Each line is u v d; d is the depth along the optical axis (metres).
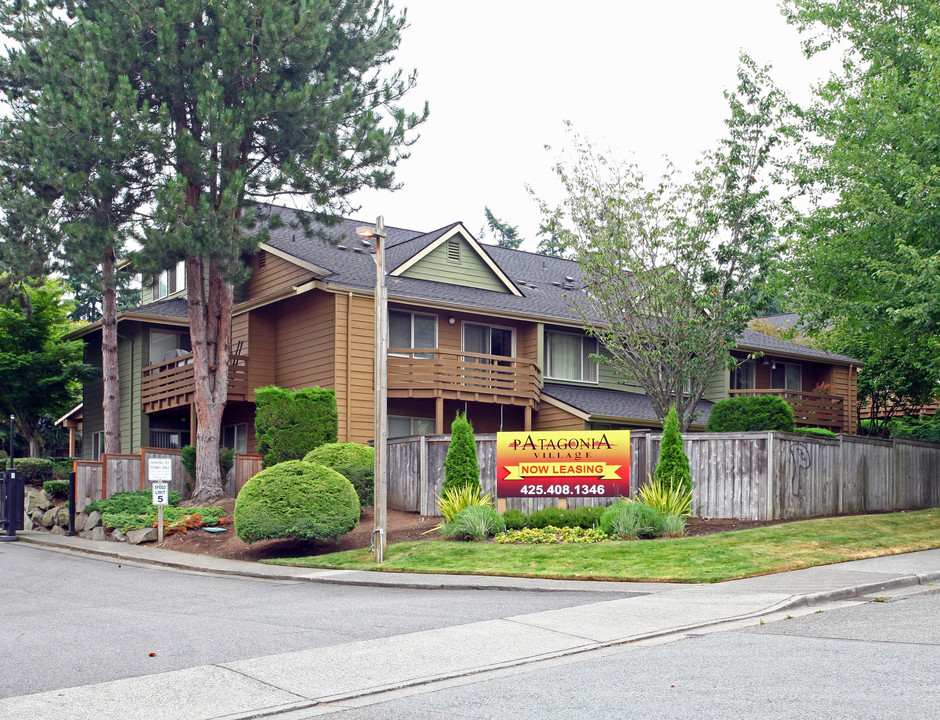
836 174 23.30
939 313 18.70
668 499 18.27
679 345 21.78
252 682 8.43
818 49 25.48
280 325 29.45
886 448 21.45
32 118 23.30
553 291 33.97
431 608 12.07
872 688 7.43
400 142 24.33
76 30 21.59
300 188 23.19
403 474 22.08
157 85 22.75
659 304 21.92
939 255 17.94
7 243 24.47
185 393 28.33
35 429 33.91
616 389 32.44
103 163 22.28
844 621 10.38
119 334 33.22
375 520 16.77
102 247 22.27
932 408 39.19
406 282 28.80
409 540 18.48
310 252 29.38
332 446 22.36
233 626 11.15
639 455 19.69
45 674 8.84
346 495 18.59
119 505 22.84
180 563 17.83
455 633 10.30
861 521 18.11
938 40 20.45
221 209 21.88
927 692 7.26
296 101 22.48
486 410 29.59
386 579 14.88
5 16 25.27
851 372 36.81
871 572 13.40
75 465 23.48
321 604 12.77
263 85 23.11
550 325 30.70
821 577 13.14
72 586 15.32
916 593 12.19
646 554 15.37
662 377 22.41
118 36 21.86
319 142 22.59
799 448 19.06
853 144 21.84
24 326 32.31
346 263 29.22
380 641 9.97
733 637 9.73
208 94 21.41
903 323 20.78
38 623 11.77
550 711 7.21
